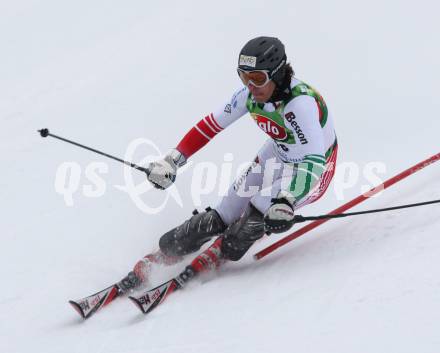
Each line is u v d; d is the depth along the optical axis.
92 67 37.12
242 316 12.02
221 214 15.38
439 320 9.48
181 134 25.66
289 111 13.23
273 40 12.94
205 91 29.05
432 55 27.36
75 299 15.79
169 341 12.04
